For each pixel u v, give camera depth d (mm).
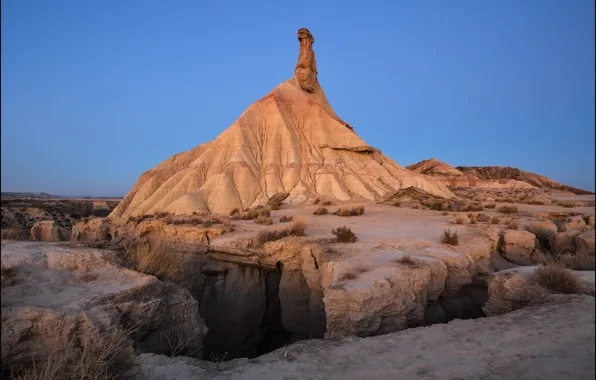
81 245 7484
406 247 12312
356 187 47656
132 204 48125
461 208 29938
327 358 5543
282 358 5719
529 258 14227
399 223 19781
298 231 14297
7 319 4633
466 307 10656
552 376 3848
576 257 10516
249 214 23422
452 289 10469
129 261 7477
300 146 56344
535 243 15305
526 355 4547
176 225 15914
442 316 9625
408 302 8125
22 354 4652
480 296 11047
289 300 12633
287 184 48281
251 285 13867
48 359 4422
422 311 8414
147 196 49000
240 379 5043
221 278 14445
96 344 4781
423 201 35844
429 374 4562
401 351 5488
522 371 4125
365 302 7461
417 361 5004
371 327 7406
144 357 5566
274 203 34375
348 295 7488
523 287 7609
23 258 5688
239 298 13688
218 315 13773
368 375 4797
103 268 6480
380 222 20297
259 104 62500
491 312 8031
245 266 14070
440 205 31453
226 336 13523
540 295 7254
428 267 9484
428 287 9477
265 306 14102
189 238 14992
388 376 4684
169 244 15141
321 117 61781
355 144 57281
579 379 3691
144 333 6109
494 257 14297
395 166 60375
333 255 11023
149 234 16203
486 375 4242
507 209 27797
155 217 22109
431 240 13852
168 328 6660
